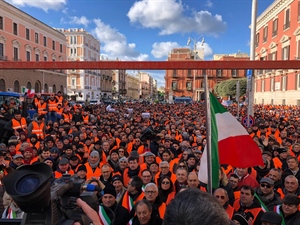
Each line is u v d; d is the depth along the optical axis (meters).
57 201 1.67
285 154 7.09
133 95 129.25
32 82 41.44
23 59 40.50
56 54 51.56
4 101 18.48
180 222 1.14
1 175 5.16
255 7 12.32
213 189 4.29
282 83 32.66
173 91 76.69
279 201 4.45
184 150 7.69
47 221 1.55
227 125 4.02
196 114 20.17
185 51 68.94
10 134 9.96
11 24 37.34
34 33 43.59
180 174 5.04
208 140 3.22
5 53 36.16
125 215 3.99
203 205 1.18
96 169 6.32
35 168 1.57
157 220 3.79
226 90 52.34
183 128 12.41
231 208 4.08
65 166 6.05
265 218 3.36
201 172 3.86
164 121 15.64
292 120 15.39
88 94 67.31
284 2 31.88
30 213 1.56
